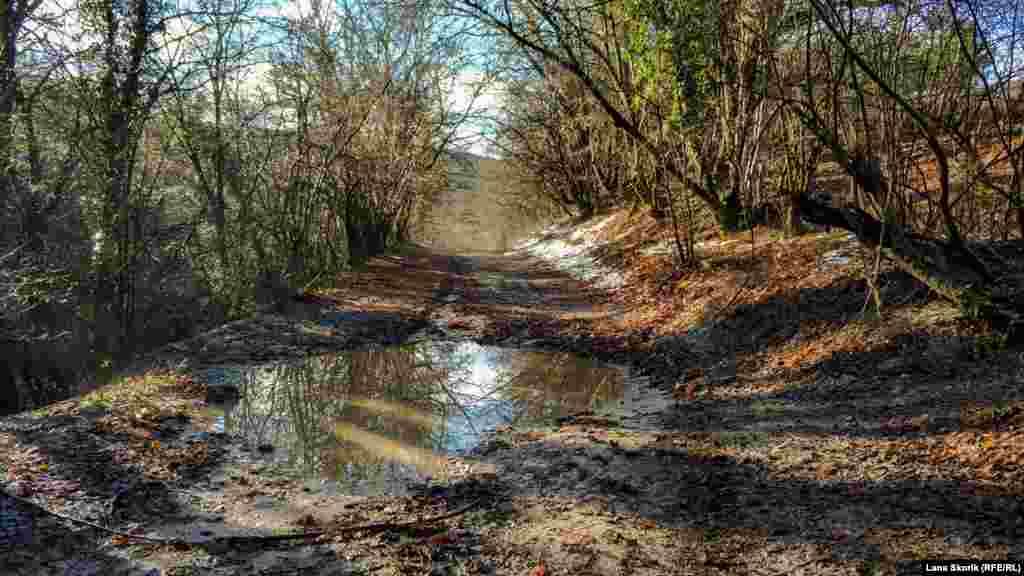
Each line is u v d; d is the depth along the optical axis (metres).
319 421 8.41
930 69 10.61
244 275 17.22
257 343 12.73
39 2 14.24
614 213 29.36
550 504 5.88
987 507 4.77
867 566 4.37
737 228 16.59
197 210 18.02
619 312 15.27
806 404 7.69
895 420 6.66
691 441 7.12
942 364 7.50
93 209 14.09
